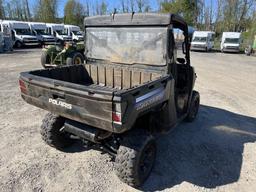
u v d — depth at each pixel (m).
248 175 3.52
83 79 4.43
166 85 3.37
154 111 3.41
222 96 7.63
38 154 3.84
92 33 4.30
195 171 3.56
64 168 3.52
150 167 3.34
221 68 13.69
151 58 3.75
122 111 2.49
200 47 24.30
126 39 3.92
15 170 3.43
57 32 27.66
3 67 11.79
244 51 25.44
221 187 3.25
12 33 23.14
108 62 4.25
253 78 10.87
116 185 3.21
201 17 45.88
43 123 3.75
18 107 5.93
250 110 6.33
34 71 3.49
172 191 3.14
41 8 46.69
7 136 4.39
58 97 2.94
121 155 2.98
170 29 3.54
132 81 3.97
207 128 5.03
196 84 9.30
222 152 4.11
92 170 3.50
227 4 43.69
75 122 3.23
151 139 3.16
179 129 4.91
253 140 4.58
